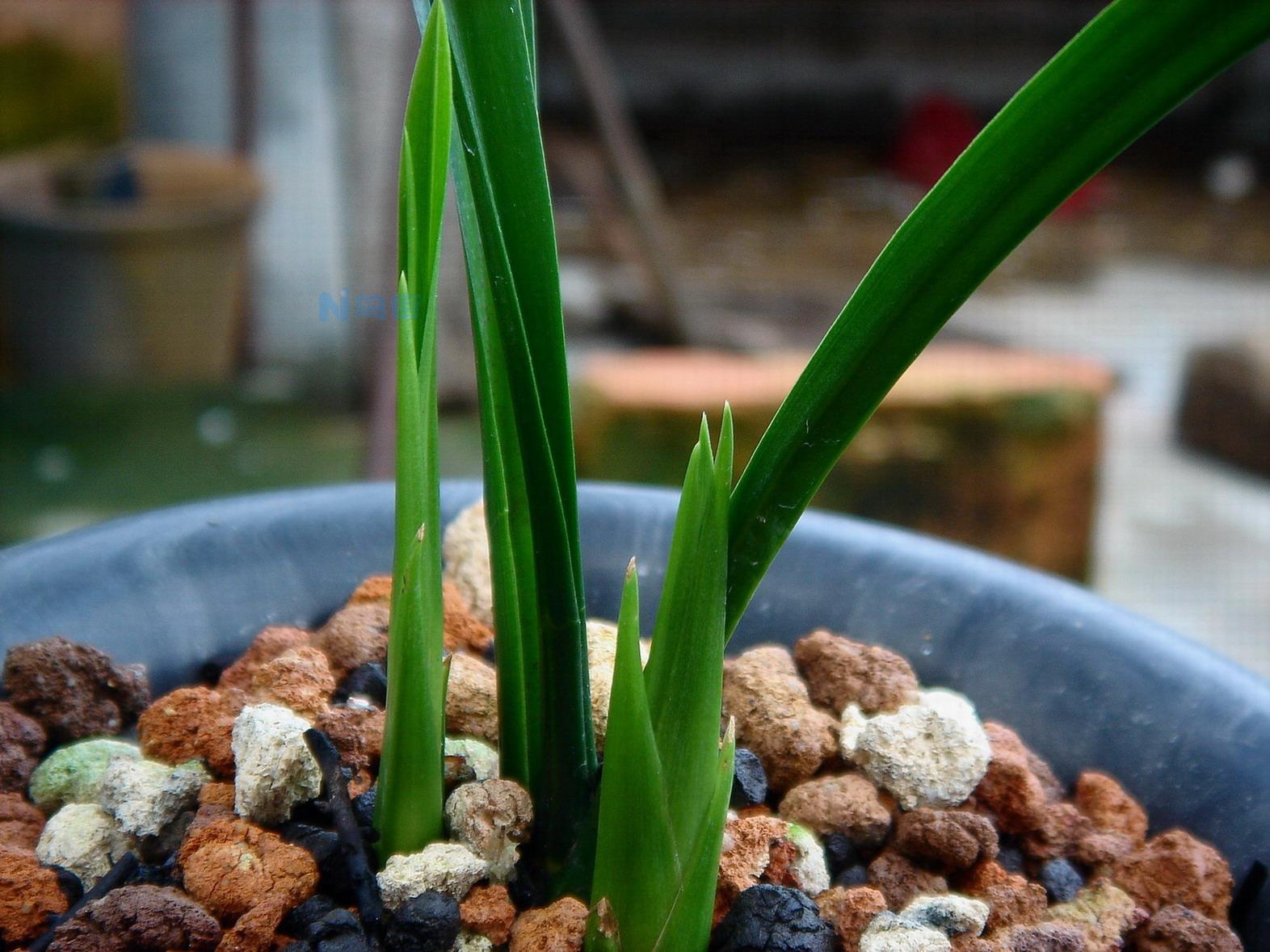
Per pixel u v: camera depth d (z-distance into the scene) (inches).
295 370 36.2
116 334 31.9
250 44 35.3
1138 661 8.3
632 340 40.6
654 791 5.9
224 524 9.2
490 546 6.5
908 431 19.8
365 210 33.2
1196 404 37.4
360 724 7.7
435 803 6.8
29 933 6.7
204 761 7.5
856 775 8.0
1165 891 7.3
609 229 41.3
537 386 6.0
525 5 5.9
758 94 74.7
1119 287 52.9
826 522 9.7
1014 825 7.8
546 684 6.6
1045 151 5.1
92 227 30.4
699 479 5.6
